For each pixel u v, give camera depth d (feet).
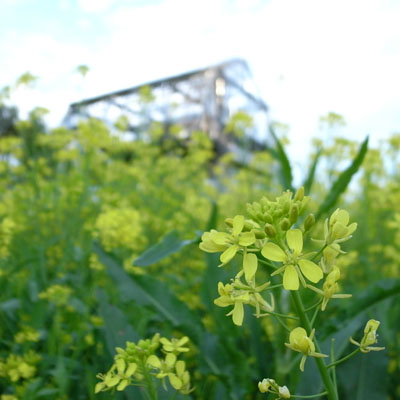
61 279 1.33
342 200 2.13
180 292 1.33
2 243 1.24
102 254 0.95
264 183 1.98
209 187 2.85
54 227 1.81
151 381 0.62
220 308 0.95
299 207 0.50
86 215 1.70
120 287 0.92
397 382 1.02
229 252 0.48
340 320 0.81
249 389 0.84
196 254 1.69
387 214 1.84
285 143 2.11
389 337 1.03
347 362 0.86
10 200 1.93
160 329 1.11
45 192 1.83
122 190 2.25
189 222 1.87
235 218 0.49
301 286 0.88
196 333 0.87
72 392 0.91
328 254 0.50
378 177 2.09
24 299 1.20
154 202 2.19
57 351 0.98
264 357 0.97
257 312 0.49
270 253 0.47
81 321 1.07
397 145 2.13
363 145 0.96
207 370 0.83
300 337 0.47
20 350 1.00
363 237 1.90
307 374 0.79
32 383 0.78
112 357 0.82
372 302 0.81
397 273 1.52
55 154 2.23
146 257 0.81
